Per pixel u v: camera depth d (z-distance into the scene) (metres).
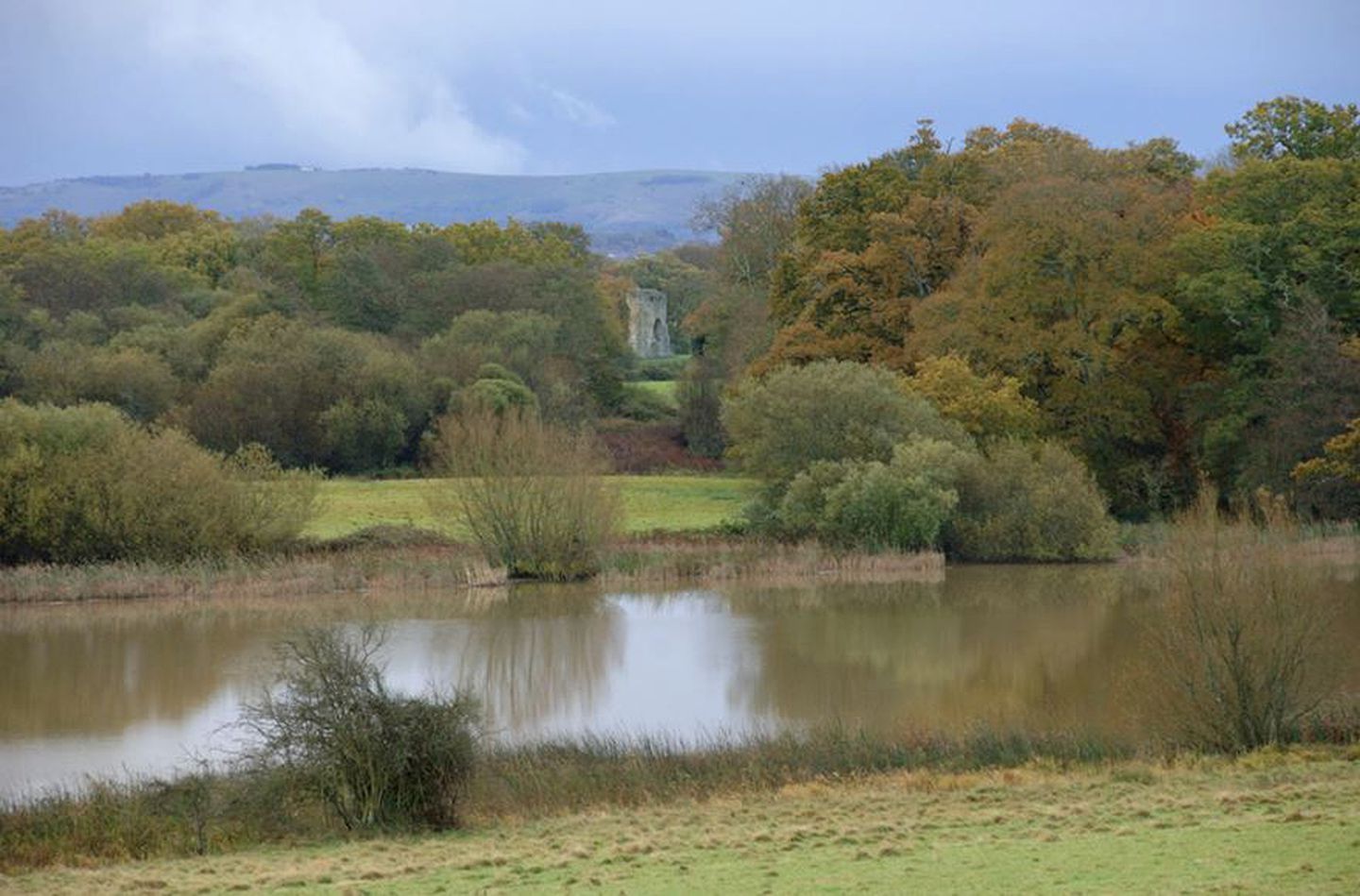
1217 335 119.00
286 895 26.55
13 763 47.47
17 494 90.94
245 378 141.12
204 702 57.47
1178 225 120.56
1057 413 119.19
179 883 28.41
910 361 122.12
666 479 138.38
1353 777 34.97
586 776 39.97
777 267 142.25
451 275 184.38
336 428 141.00
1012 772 38.19
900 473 102.12
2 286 161.38
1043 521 104.00
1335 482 104.00
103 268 185.62
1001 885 24.38
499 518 96.75
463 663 64.81
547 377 162.38
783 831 31.06
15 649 69.50
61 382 139.50
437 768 34.91
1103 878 24.36
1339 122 122.62
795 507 104.38
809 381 108.94
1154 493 117.25
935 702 55.06
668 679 60.94
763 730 49.41
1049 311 119.44
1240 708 41.59
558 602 85.25
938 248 129.50
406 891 26.39
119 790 39.53
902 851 28.22
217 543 94.50
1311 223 110.81
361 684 35.09
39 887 28.67
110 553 92.69
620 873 27.34
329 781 34.75
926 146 142.75
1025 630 73.19
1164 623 50.75
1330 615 44.91
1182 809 31.17
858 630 73.81
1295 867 24.11
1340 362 104.44
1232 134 125.31
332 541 100.69
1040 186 117.12
